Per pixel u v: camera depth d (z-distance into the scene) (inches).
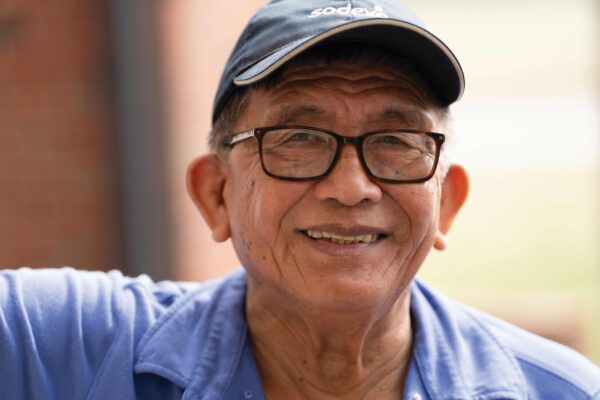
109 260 144.6
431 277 285.1
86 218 143.6
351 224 64.2
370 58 65.4
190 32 149.2
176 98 145.9
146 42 141.5
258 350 73.3
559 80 453.1
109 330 70.9
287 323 70.8
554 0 470.6
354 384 71.7
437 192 69.0
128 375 68.9
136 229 144.2
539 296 227.8
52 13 139.9
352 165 64.0
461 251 320.8
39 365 67.9
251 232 67.6
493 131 447.2
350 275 64.8
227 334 72.4
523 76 456.8
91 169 142.8
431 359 71.9
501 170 410.3
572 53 460.4
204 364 70.5
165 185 144.7
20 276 72.7
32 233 144.0
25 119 141.9
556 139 434.9
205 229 158.6
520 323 182.2
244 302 75.6
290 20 66.7
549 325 179.9
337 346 69.8
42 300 70.9
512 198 377.4
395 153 65.7
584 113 445.4
